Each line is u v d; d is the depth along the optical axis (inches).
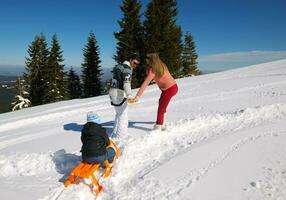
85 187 181.6
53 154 235.1
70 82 2041.1
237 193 166.4
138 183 181.5
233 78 659.4
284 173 186.7
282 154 214.2
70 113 447.8
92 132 189.8
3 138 335.0
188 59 2215.8
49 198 171.8
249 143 236.1
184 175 188.4
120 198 167.6
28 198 169.2
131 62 251.8
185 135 264.1
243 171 191.2
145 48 1494.8
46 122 399.2
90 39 1786.4
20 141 305.3
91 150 187.8
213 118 300.5
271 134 254.5
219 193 166.7
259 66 855.1
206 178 183.5
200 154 218.1
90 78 1797.5
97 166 187.6
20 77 1737.2
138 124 308.3
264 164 200.1
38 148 264.1
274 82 539.2
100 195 176.4
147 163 213.0
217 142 239.6
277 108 331.6
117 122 254.8
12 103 1583.4
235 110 354.6
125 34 1501.0
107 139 194.2
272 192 166.1
